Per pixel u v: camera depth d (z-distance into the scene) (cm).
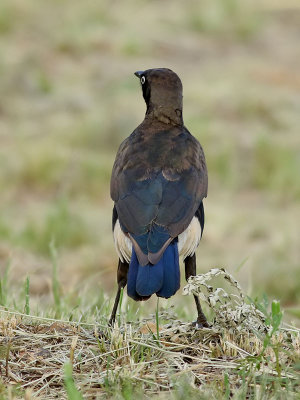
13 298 876
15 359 654
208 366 640
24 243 1510
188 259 716
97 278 1381
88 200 1762
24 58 2420
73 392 570
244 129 2078
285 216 1711
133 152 727
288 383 598
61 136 2006
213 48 2689
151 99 768
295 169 1897
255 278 1372
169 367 629
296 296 1335
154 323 719
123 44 2569
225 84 2328
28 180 1814
